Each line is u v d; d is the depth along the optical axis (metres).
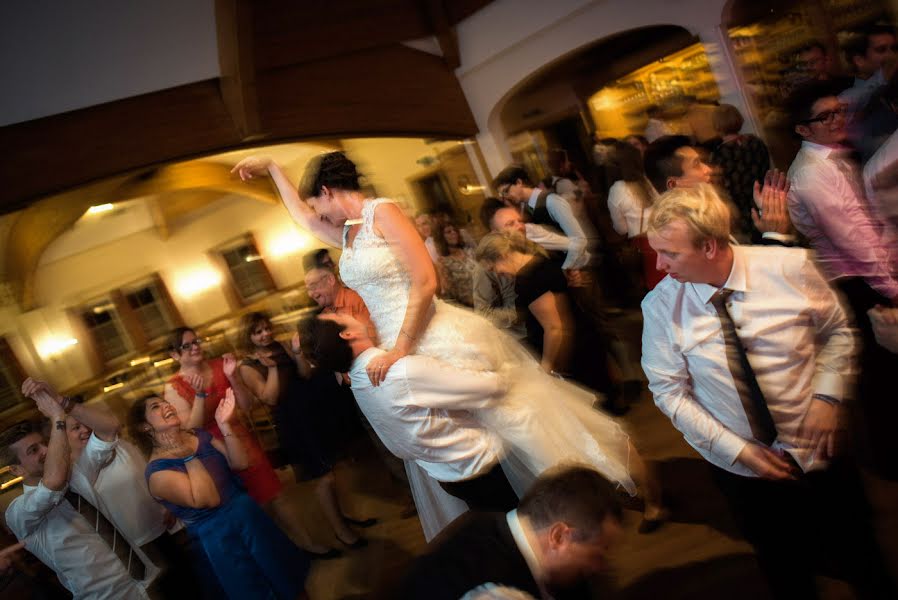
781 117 5.79
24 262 7.18
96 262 8.20
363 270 2.39
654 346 1.81
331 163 2.41
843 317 1.71
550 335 3.04
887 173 2.38
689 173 2.78
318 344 2.34
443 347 2.38
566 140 8.30
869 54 3.73
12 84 4.13
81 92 4.36
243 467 3.42
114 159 4.48
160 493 2.84
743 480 1.79
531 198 4.32
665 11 5.93
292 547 3.07
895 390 2.20
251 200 8.66
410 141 7.30
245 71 4.66
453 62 6.50
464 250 4.93
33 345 7.43
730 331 1.68
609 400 3.16
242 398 3.78
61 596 2.94
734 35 5.85
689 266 1.63
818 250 2.52
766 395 1.71
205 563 3.09
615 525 1.42
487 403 2.40
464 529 1.47
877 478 2.26
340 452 3.79
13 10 4.03
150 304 8.50
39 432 2.91
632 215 4.45
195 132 4.76
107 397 6.18
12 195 4.15
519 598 1.32
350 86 5.65
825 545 1.80
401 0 6.06
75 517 2.92
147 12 4.41
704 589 2.35
